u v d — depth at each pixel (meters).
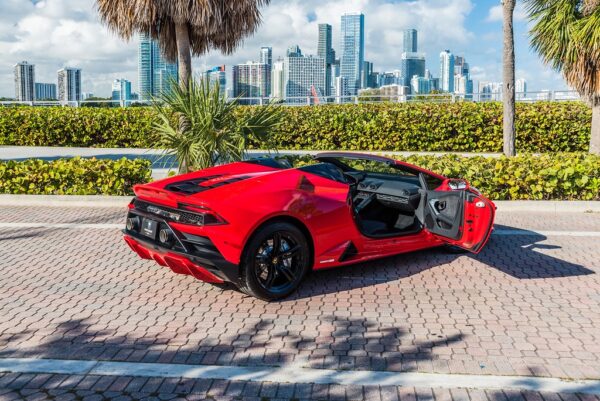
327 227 5.30
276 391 3.50
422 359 3.95
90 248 6.98
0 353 4.04
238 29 11.88
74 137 18.91
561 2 11.93
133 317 4.75
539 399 3.40
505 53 12.08
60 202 9.60
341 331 4.46
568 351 4.08
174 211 4.91
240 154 9.66
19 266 6.22
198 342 4.24
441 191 6.11
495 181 9.38
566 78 12.72
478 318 4.73
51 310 4.90
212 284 5.62
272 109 10.09
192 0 10.81
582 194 9.45
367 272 6.01
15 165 9.96
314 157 6.91
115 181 9.81
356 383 3.60
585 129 16.30
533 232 7.77
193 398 3.42
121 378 3.67
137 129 18.45
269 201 4.91
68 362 3.90
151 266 6.24
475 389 3.52
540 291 5.41
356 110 17.77
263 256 4.93
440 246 6.88
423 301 5.14
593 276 5.86
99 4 11.09
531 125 16.55
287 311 4.89
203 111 9.45
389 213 6.77
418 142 17.25
